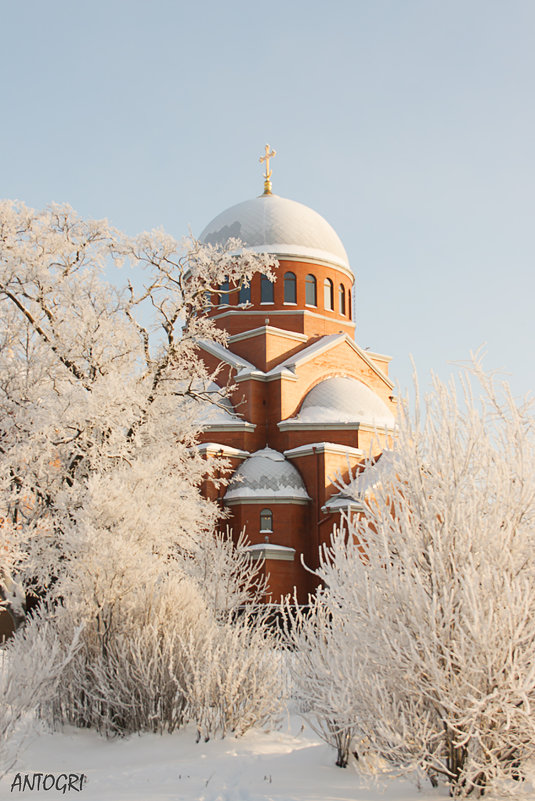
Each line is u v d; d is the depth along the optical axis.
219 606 20.56
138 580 13.52
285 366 36.06
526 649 7.64
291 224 40.72
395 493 8.75
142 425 21.56
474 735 7.51
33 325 21.30
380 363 42.16
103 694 12.36
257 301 38.94
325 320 39.53
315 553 31.27
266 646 13.02
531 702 7.64
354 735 9.48
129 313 22.98
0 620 27.52
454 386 8.90
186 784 9.05
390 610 8.16
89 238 23.30
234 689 11.68
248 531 31.36
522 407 8.94
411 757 7.80
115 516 14.14
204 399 24.77
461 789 7.66
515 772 7.98
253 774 9.36
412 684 7.99
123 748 11.23
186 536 20.72
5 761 9.52
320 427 33.78
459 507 8.25
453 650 7.73
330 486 31.83
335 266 40.97
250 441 34.25
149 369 22.86
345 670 8.17
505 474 8.41
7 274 20.92
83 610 13.09
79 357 21.73
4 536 17.02
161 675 12.08
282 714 13.10
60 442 19.62
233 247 26.30
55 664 12.03
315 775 9.09
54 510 18.95
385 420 35.06
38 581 18.09
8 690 9.74
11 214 21.42
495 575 7.79
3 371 20.56
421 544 8.48
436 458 8.55
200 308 24.56
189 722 12.34
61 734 11.98
